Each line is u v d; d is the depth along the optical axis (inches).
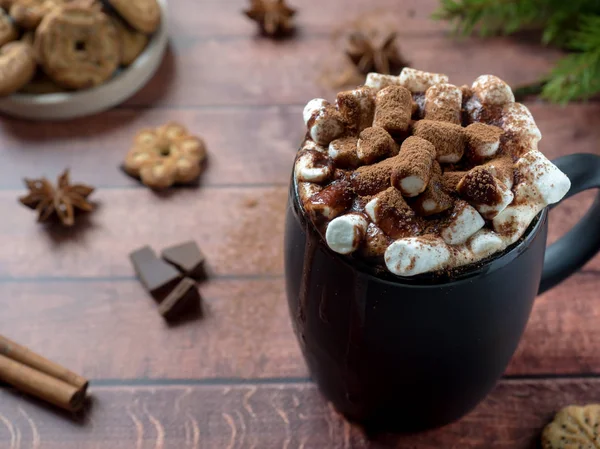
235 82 22.6
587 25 22.0
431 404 16.2
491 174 14.1
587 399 17.8
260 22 23.6
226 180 20.9
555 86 20.7
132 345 18.6
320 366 16.5
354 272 14.3
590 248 16.9
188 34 23.6
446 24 23.6
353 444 17.4
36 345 18.6
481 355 15.4
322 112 14.9
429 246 13.8
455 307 14.4
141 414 17.7
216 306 19.1
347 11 24.0
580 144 21.2
